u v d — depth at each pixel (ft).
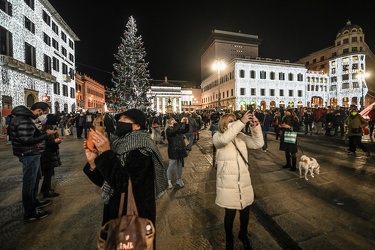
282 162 24.13
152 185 5.64
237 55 227.20
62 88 117.50
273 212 12.41
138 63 81.25
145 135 5.84
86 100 189.47
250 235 10.23
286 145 20.89
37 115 13.05
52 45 103.81
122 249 4.16
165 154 29.22
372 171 19.89
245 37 226.38
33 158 11.62
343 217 11.70
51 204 13.84
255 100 158.51
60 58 114.52
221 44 223.10
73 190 16.34
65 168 22.66
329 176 18.75
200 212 12.59
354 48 188.85
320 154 27.71
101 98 246.47
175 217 12.01
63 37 122.11
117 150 5.49
